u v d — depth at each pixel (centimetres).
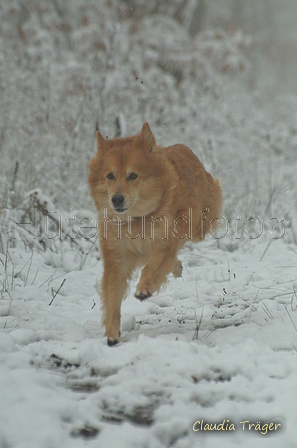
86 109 2103
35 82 2173
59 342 749
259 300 987
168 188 863
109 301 826
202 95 2528
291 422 514
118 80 2223
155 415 543
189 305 986
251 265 1289
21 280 1114
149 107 2220
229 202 1741
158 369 632
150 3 2834
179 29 2784
